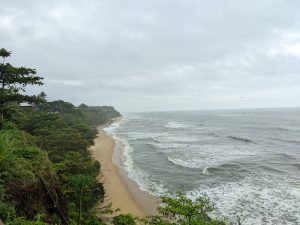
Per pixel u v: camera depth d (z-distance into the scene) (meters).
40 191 11.23
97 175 26.06
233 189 26.33
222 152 45.91
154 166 36.06
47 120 40.88
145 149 49.50
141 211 21.64
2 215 8.77
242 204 22.41
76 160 22.27
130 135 74.50
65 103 90.56
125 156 43.06
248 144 55.25
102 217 18.48
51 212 11.61
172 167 35.28
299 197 23.69
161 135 73.50
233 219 19.64
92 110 129.25
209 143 56.59
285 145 54.22
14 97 21.53
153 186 27.73
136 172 33.12
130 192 25.94
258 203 22.55
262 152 46.03
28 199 10.39
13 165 10.76
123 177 30.91
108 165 36.59
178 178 30.33
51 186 12.34
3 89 21.39
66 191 15.67
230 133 76.81
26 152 12.78
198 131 83.50
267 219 19.64
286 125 102.25
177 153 44.97
